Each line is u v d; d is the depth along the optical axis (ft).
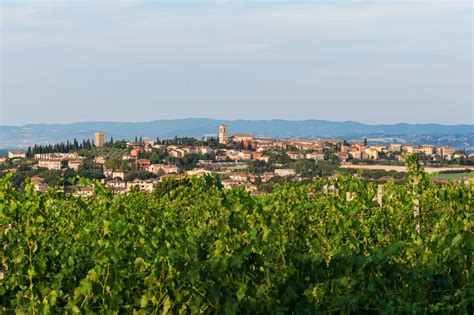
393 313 23.36
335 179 46.88
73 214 39.83
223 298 21.67
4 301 23.79
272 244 23.18
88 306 21.94
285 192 45.98
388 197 44.09
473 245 24.17
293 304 22.82
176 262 21.24
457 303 23.98
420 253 25.66
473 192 38.22
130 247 23.68
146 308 21.97
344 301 22.72
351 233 28.94
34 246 24.03
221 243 22.58
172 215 37.42
